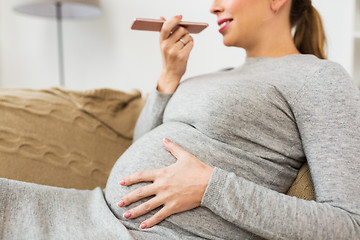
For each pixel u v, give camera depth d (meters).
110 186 0.77
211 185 0.65
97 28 2.49
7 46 2.71
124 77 2.46
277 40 0.89
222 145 0.73
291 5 0.94
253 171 0.72
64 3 2.15
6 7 2.68
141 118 0.99
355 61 2.00
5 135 0.92
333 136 0.65
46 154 0.96
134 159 0.77
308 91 0.70
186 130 0.77
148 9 2.34
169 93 0.92
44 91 1.11
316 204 0.62
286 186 0.76
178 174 0.68
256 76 0.79
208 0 2.18
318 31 0.98
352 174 0.62
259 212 0.61
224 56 2.18
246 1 0.84
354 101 0.67
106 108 1.11
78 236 0.61
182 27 0.89
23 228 0.61
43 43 2.63
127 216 0.68
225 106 0.73
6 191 0.67
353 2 1.81
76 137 1.03
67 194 0.75
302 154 0.75
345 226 0.59
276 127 0.73
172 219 0.67
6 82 2.73
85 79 2.56
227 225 0.68
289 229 0.60
